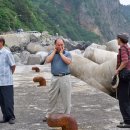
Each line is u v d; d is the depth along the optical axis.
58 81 9.82
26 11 107.00
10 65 10.13
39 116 11.15
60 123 8.59
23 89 16.17
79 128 9.77
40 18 131.62
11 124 10.22
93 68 19.09
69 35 171.25
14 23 91.00
